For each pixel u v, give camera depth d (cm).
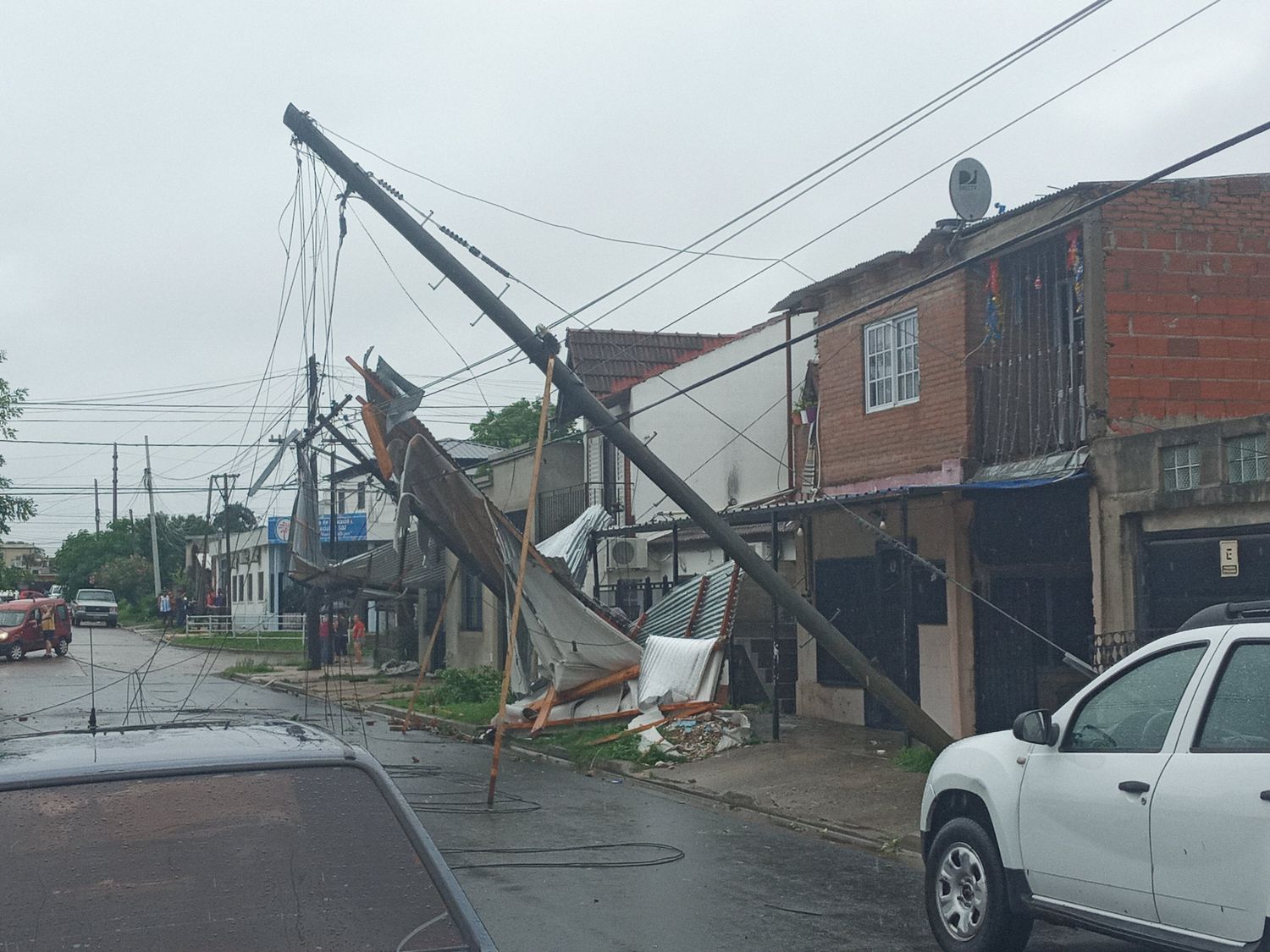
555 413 2942
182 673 3553
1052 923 667
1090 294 1387
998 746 703
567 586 1883
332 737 429
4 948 332
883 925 801
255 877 362
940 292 1612
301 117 1396
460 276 1388
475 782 1481
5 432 2931
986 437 1536
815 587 1900
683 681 1769
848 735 1688
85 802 370
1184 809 559
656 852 1045
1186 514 1215
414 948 351
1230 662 579
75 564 7712
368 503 5103
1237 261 1420
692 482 2505
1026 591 1524
